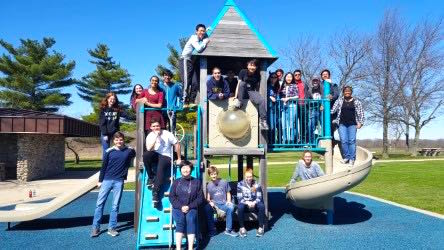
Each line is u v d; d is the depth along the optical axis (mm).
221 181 8070
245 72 8273
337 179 7727
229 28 8484
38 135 21016
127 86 48062
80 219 9531
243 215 7805
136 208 7953
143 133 7957
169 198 6652
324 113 8891
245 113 8156
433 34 38750
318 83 9617
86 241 7320
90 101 48875
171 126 8219
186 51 8500
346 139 8781
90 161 39281
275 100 8750
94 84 46969
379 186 15172
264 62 8539
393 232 7832
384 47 39031
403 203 11312
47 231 8180
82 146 46031
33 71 41125
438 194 12602
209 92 8195
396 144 57281
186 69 8500
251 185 7875
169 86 8961
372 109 39625
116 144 7766
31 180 19875
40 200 12961
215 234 7730
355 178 7762
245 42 8461
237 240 7344
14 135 20766
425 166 24312
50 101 41719
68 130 19500
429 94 39938
